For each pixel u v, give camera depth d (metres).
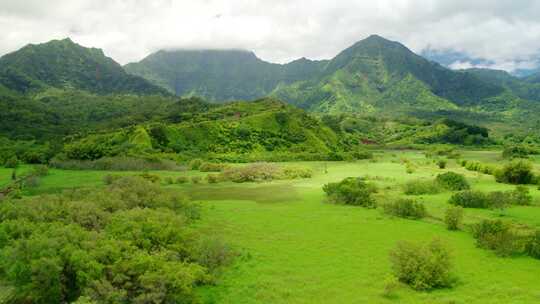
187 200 55.34
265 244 39.84
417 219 50.44
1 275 30.20
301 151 143.62
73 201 46.53
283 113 164.62
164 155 118.38
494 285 29.08
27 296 26.55
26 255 27.17
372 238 41.59
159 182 85.12
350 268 32.84
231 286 29.66
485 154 161.50
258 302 26.91
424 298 27.09
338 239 41.38
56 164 106.56
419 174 95.69
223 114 177.38
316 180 89.75
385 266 33.22
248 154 133.75
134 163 106.75
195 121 162.75
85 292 24.73
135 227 34.78
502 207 55.12
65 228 32.41
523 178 81.00
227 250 35.72
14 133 157.00
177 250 33.28
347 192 61.84
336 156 135.38
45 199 48.03
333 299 27.20
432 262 29.39
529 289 28.28
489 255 36.22
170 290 25.95
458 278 30.61
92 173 96.50
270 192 74.88
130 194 53.22
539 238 36.34
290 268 33.03
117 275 25.73
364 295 27.75
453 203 59.16
